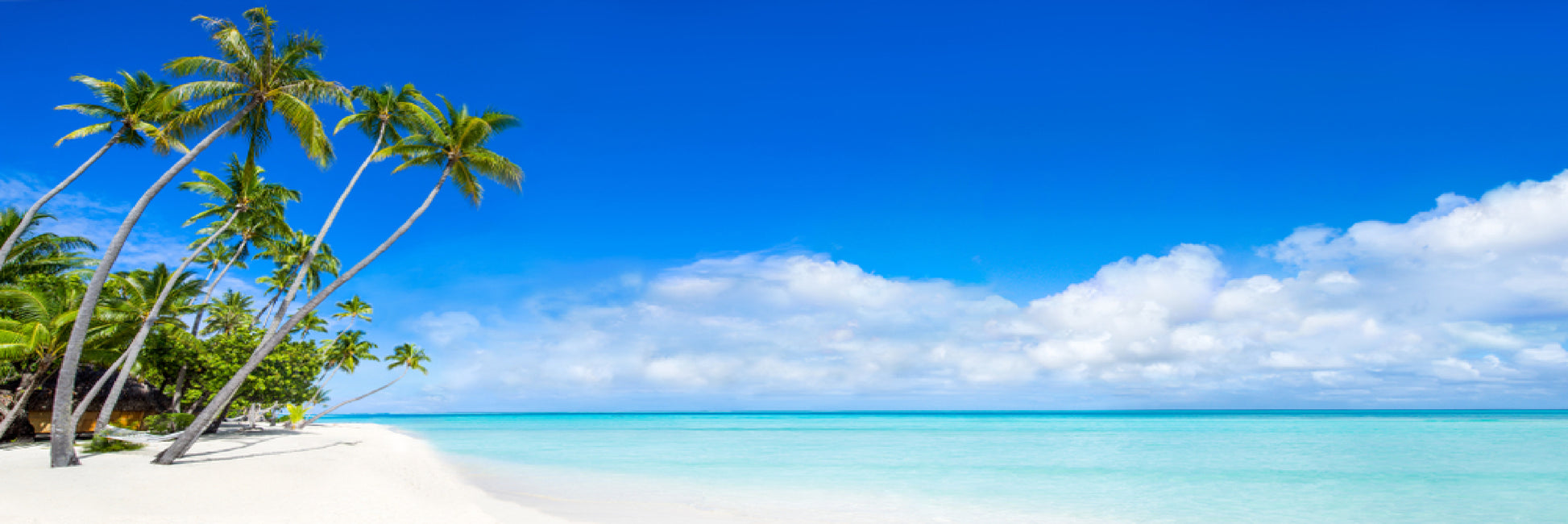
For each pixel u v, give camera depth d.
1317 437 57.22
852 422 136.00
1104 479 25.53
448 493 18.53
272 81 19.98
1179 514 17.92
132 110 24.64
